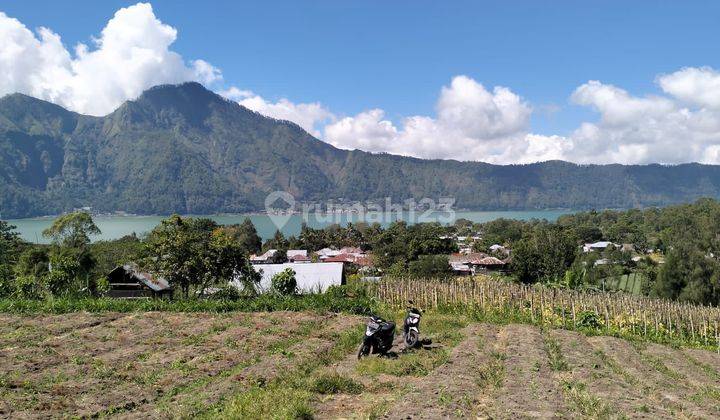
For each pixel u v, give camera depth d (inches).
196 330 834.8
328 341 780.0
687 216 4963.1
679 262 2096.5
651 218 7106.3
